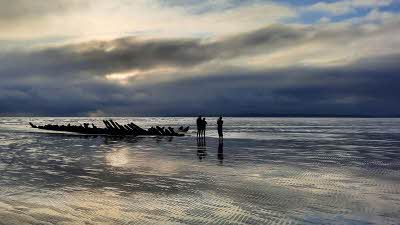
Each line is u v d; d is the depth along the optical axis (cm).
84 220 969
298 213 1023
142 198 1222
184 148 3100
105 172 1792
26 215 1018
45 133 6097
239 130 7281
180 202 1161
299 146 3312
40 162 2217
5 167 2003
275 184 1449
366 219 962
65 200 1201
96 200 1197
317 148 3127
